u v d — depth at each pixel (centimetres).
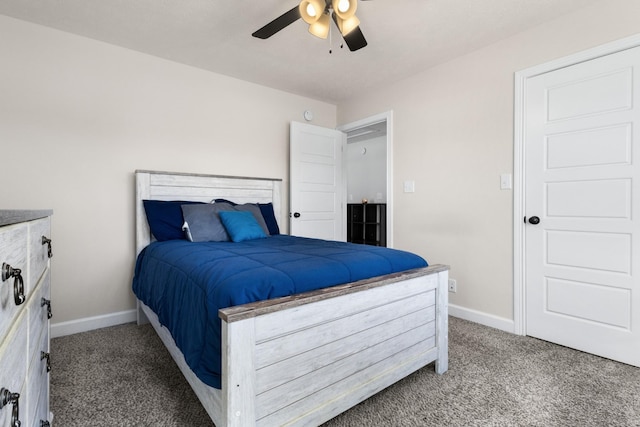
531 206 229
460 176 270
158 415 141
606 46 194
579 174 207
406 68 294
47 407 120
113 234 254
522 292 233
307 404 121
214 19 218
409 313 160
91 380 169
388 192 329
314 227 368
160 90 275
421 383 167
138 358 195
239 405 102
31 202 223
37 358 95
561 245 216
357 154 625
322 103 392
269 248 195
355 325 137
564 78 212
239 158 323
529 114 229
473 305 262
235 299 110
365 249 189
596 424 135
